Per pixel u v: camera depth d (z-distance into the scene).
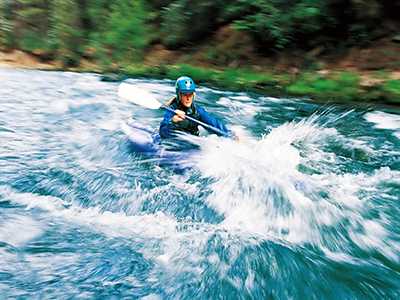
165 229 3.06
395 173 4.21
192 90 4.07
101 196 3.44
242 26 10.17
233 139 4.30
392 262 2.76
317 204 3.39
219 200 3.41
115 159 4.25
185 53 11.07
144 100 4.33
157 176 3.84
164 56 11.04
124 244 2.83
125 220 3.16
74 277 2.43
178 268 2.60
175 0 11.36
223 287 2.44
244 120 6.31
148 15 11.38
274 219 3.21
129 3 11.41
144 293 2.34
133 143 4.52
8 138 4.79
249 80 9.23
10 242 2.74
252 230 3.11
